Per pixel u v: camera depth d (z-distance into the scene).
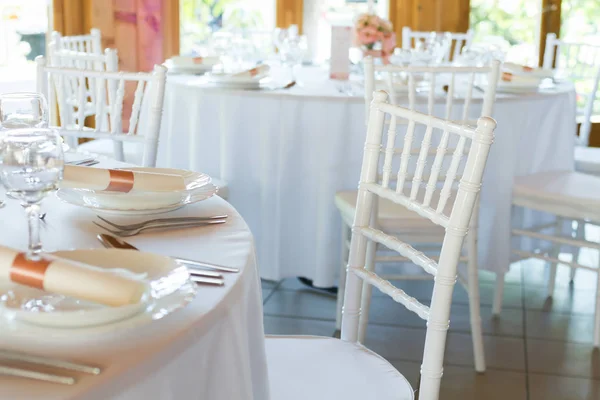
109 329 0.82
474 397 2.41
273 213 2.87
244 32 4.44
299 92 2.86
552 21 5.41
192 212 1.35
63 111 2.54
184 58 3.51
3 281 0.92
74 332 0.81
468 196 1.32
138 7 5.02
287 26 5.39
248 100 2.81
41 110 1.55
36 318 0.81
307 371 1.47
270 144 2.81
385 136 2.77
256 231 2.93
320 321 2.94
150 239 1.20
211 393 0.97
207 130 2.93
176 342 0.86
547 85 3.32
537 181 2.94
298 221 2.88
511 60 5.53
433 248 2.77
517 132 2.94
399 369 2.58
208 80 3.00
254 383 1.17
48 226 1.24
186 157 3.07
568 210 2.75
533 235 2.91
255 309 1.15
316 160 2.79
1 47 4.84
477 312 2.55
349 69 3.34
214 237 1.22
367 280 1.62
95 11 4.88
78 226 1.24
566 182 2.93
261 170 2.85
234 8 5.42
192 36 5.39
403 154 1.54
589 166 3.71
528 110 3.00
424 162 1.49
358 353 1.56
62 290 0.83
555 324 2.99
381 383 1.44
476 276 2.53
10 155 0.96
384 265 3.17
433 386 1.39
